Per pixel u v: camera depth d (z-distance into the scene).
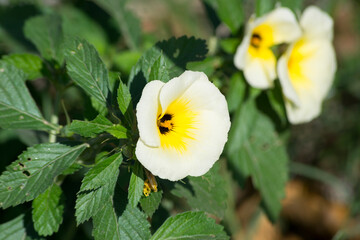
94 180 0.38
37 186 0.40
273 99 0.50
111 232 0.41
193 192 0.46
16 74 0.44
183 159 0.39
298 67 0.52
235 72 0.51
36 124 0.44
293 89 0.49
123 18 0.59
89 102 0.45
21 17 0.59
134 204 0.38
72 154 0.41
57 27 0.50
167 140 0.39
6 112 0.43
